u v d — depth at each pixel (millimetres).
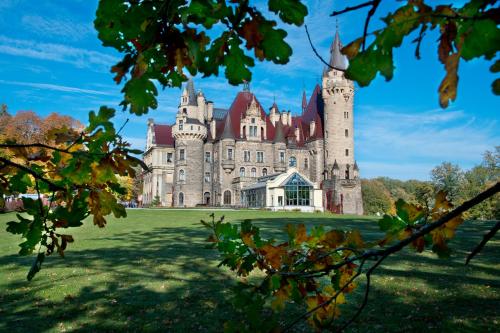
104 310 8383
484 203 50281
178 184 67938
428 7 1104
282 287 2303
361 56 1178
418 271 11617
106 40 1462
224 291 9625
